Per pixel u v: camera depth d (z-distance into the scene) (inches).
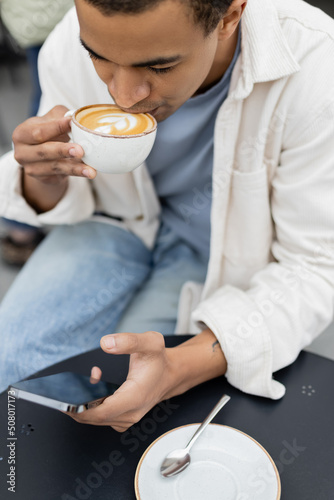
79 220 57.0
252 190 47.5
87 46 32.6
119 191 56.6
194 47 32.3
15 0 82.2
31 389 31.9
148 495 31.0
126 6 28.5
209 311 43.2
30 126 40.9
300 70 42.5
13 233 95.0
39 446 35.5
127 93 34.1
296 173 46.2
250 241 50.3
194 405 39.1
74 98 53.4
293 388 40.7
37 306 52.8
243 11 39.4
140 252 61.2
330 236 45.3
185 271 60.7
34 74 96.0
